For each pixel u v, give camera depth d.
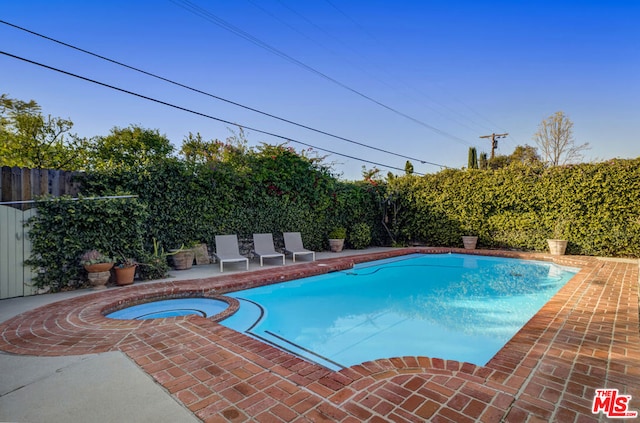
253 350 3.41
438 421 2.18
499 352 3.34
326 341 4.61
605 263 9.56
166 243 8.48
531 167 12.40
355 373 2.90
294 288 7.81
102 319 4.45
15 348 3.46
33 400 2.45
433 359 3.19
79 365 3.04
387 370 2.95
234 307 5.58
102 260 6.32
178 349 3.41
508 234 12.92
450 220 14.16
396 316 5.76
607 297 5.61
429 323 5.38
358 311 6.05
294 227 11.72
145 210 7.70
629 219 10.62
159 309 5.84
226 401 2.43
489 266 10.79
